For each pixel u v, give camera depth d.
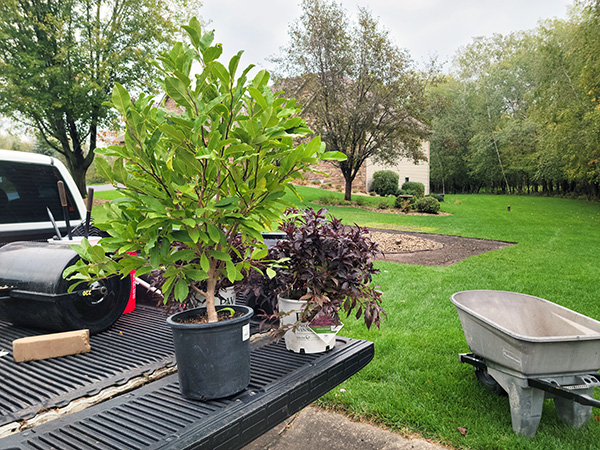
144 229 1.55
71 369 1.78
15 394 1.53
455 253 10.38
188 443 1.25
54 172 3.15
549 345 2.50
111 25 20.56
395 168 33.91
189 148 1.48
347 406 3.09
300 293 2.55
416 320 4.98
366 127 22.94
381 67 22.16
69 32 19.47
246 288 2.59
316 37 21.72
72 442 1.26
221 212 1.63
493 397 3.20
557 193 38.38
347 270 2.45
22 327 2.35
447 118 45.59
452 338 4.38
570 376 2.66
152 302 3.01
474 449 2.57
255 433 1.51
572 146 23.12
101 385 1.62
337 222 2.71
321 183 31.48
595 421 2.91
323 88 22.30
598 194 30.92
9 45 18.80
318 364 2.03
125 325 2.48
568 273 7.64
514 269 8.08
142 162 1.46
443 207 24.92
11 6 17.98
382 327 4.72
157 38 20.97
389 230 14.91
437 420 2.85
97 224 1.51
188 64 1.52
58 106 18.61
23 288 2.06
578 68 24.16
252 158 1.58
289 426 2.89
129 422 1.40
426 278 7.23
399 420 2.88
